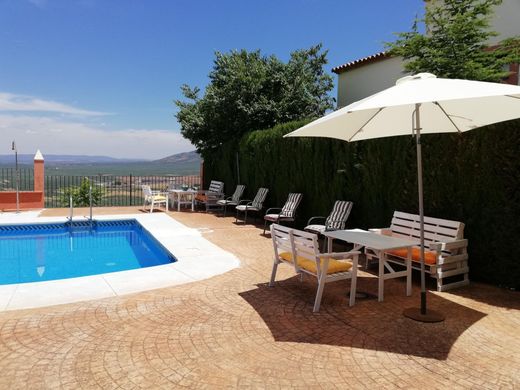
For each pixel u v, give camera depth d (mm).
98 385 2838
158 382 2889
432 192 6320
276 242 5363
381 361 3252
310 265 4770
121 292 5125
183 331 3873
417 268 5410
